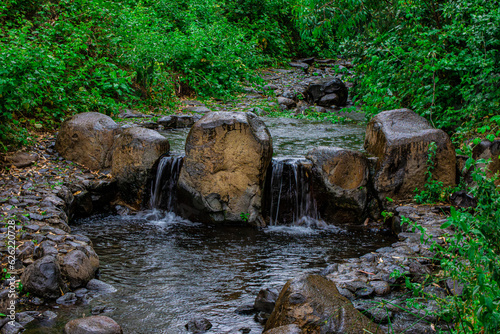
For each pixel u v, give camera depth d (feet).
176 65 44.88
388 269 14.53
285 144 28.55
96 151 24.02
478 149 20.67
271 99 45.14
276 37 65.16
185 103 40.37
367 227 21.36
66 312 12.80
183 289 14.67
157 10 52.65
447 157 21.06
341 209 21.59
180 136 30.60
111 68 34.14
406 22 27.66
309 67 64.95
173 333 12.03
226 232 20.59
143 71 37.68
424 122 22.35
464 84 25.98
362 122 37.06
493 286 8.79
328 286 11.75
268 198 22.39
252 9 65.21
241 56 54.08
